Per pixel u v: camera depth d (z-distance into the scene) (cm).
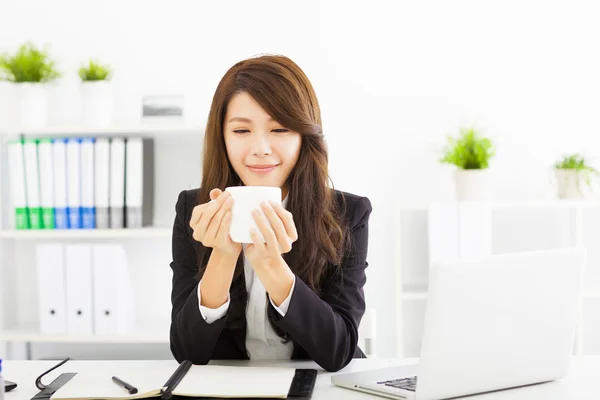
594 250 310
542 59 306
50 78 295
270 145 145
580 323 289
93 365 149
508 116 307
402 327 306
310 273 156
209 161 157
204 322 141
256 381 125
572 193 288
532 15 306
